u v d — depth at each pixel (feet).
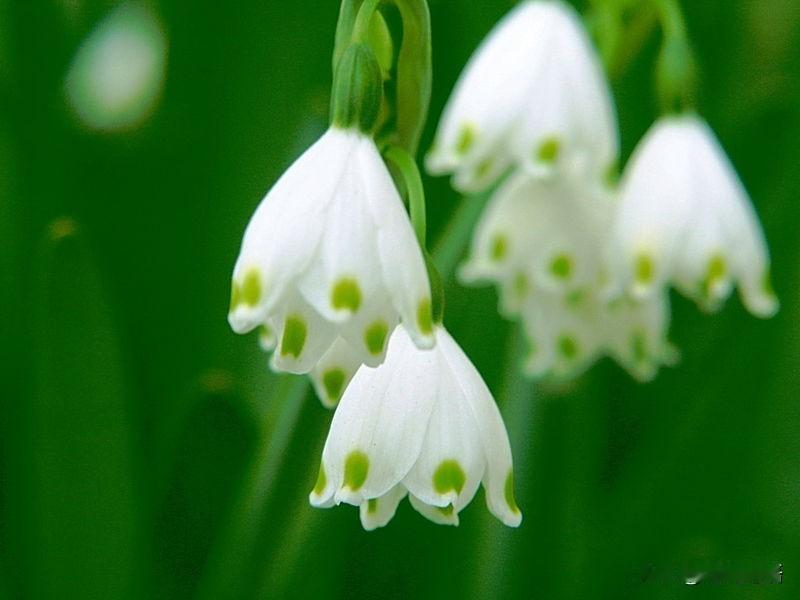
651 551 0.94
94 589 0.88
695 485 0.95
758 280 0.87
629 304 0.92
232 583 0.86
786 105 0.99
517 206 0.91
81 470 0.87
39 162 0.99
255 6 1.01
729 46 1.08
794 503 0.94
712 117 1.05
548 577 0.91
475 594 0.90
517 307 0.93
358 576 0.92
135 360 1.00
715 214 0.87
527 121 0.86
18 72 0.99
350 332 0.71
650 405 0.99
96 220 1.00
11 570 0.92
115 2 1.08
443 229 0.99
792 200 0.98
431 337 0.71
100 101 1.05
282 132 1.00
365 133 0.73
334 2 1.01
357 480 0.73
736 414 0.96
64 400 0.87
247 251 0.72
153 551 0.91
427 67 0.77
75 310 0.86
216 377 0.90
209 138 1.01
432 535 0.92
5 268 0.97
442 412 0.73
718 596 0.92
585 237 0.91
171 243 1.01
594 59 0.87
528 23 0.87
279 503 0.86
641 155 0.89
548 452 0.92
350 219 0.72
